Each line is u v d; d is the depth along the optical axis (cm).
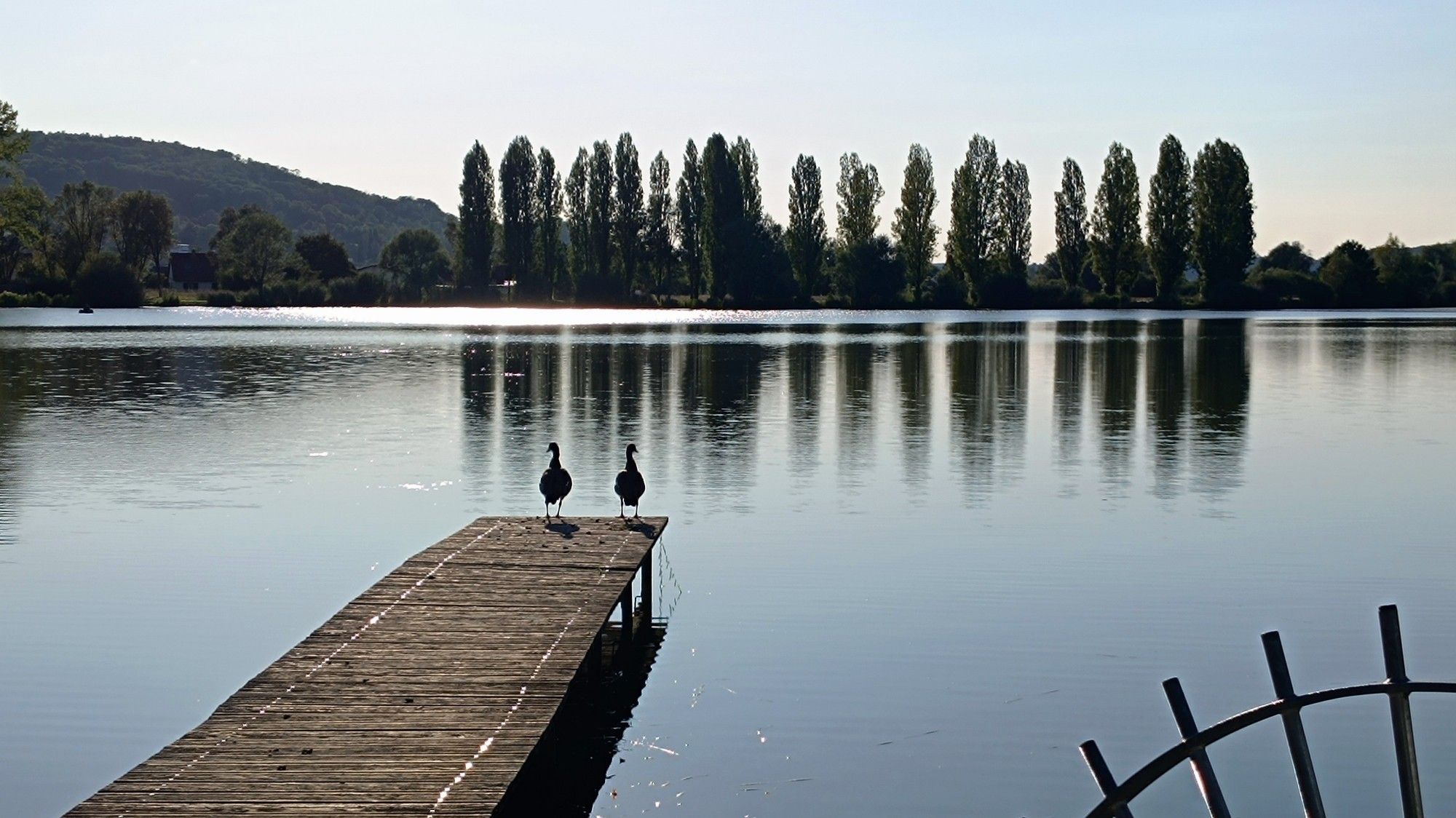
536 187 13238
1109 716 1316
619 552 1723
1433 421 3759
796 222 12400
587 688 1407
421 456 3041
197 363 5872
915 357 6272
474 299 13462
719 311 12606
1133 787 567
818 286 12812
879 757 1218
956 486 2639
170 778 957
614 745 1252
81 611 1691
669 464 2933
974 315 11662
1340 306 12538
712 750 1238
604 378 5109
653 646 1548
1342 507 2408
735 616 1677
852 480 2717
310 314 12244
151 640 1562
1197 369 5544
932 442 3288
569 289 13388
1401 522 2267
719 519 2302
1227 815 548
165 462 2942
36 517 2317
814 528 2223
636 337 8094
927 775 1178
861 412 3956
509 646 1298
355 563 1969
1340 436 3412
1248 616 1669
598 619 1400
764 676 1439
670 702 1364
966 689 1393
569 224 13100
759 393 4534
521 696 1148
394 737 1045
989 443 3266
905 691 1388
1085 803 1123
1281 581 1845
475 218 13412
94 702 1352
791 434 3428
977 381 4978
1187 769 1192
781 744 1249
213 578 1872
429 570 1627
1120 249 12125
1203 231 11962
